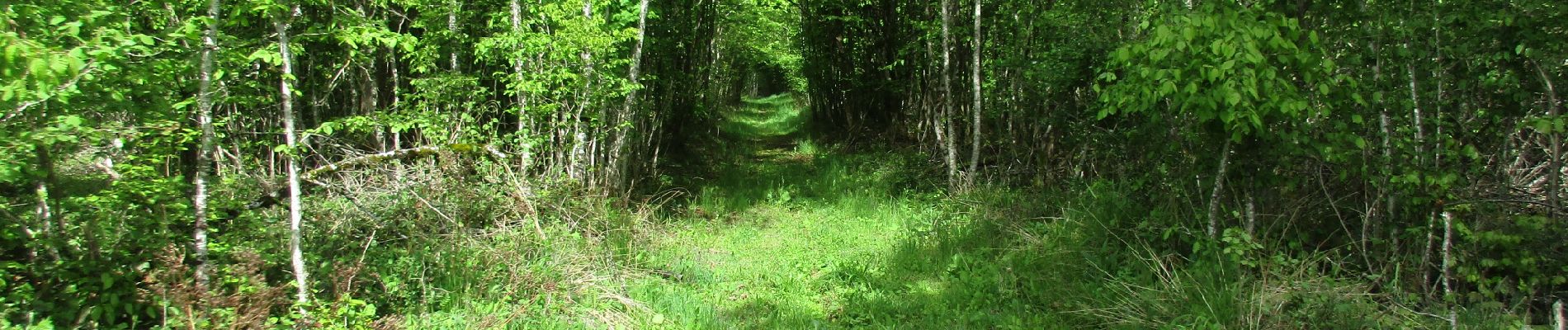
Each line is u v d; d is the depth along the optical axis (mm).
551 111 7234
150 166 4066
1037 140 8938
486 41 6773
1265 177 5117
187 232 4293
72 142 3428
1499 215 4496
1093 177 8125
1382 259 4883
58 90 3129
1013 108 9203
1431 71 4828
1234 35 4352
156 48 3820
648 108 9648
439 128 6492
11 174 3229
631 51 9297
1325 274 5047
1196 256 5289
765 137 18219
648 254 6605
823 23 15055
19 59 2908
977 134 9141
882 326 5070
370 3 7109
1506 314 4281
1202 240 5203
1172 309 4668
